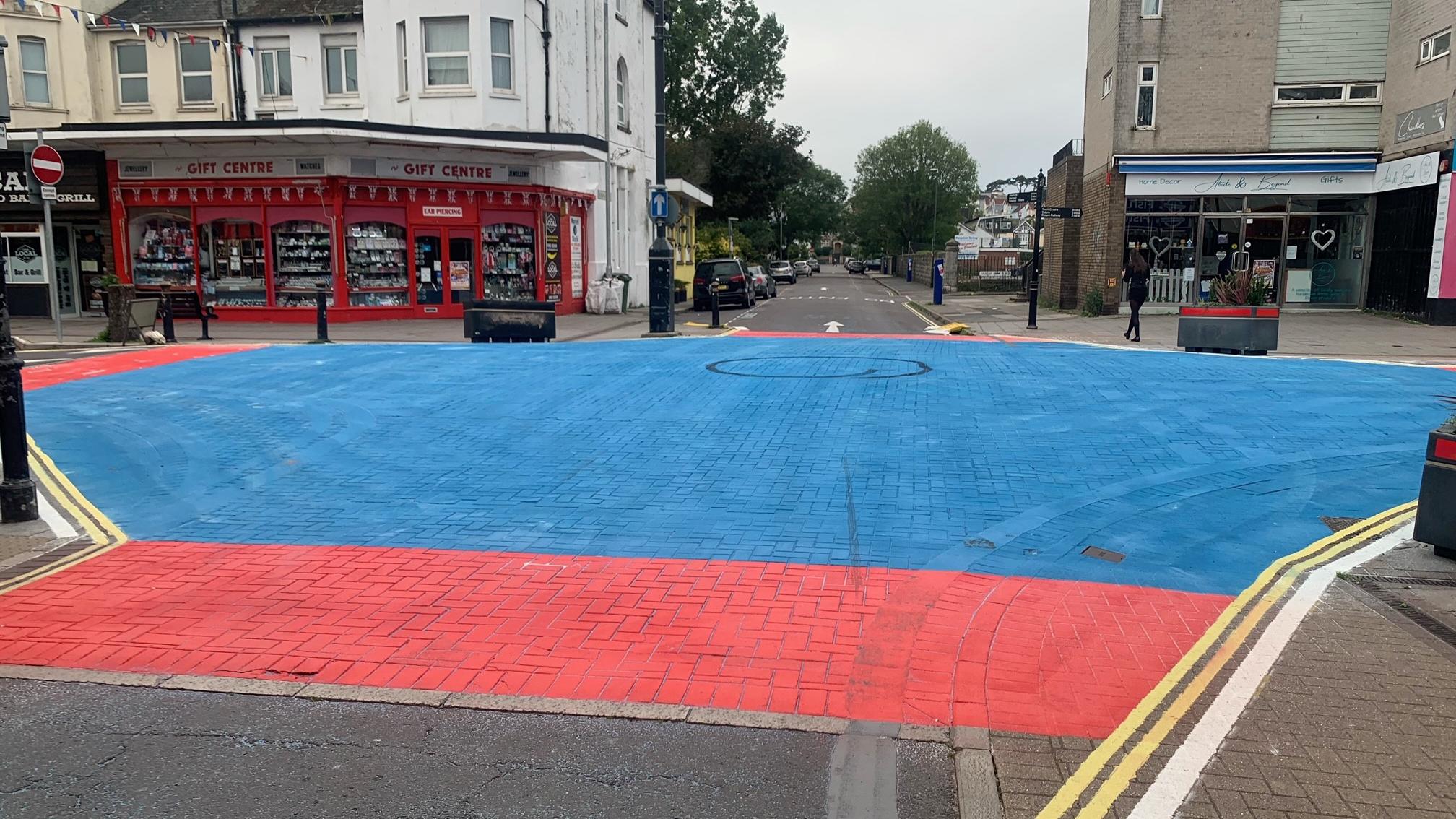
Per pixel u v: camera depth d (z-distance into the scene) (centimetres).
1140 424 958
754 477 801
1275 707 416
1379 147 2378
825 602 542
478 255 2441
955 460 841
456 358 1441
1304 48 2402
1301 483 770
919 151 8150
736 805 354
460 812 350
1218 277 2500
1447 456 598
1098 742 393
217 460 876
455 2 2358
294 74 2609
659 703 430
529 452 891
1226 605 534
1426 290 2166
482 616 528
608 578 583
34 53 2505
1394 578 570
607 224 2895
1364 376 1214
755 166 4978
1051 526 670
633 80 3181
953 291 4853
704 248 5162
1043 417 989
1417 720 405
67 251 2486
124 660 478
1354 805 345
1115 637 493
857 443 902
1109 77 2552
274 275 2330
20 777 375
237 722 418
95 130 2194
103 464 865
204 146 2292
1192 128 2456
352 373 1296
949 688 441
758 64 5975
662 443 916
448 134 2244
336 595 561
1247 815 339
